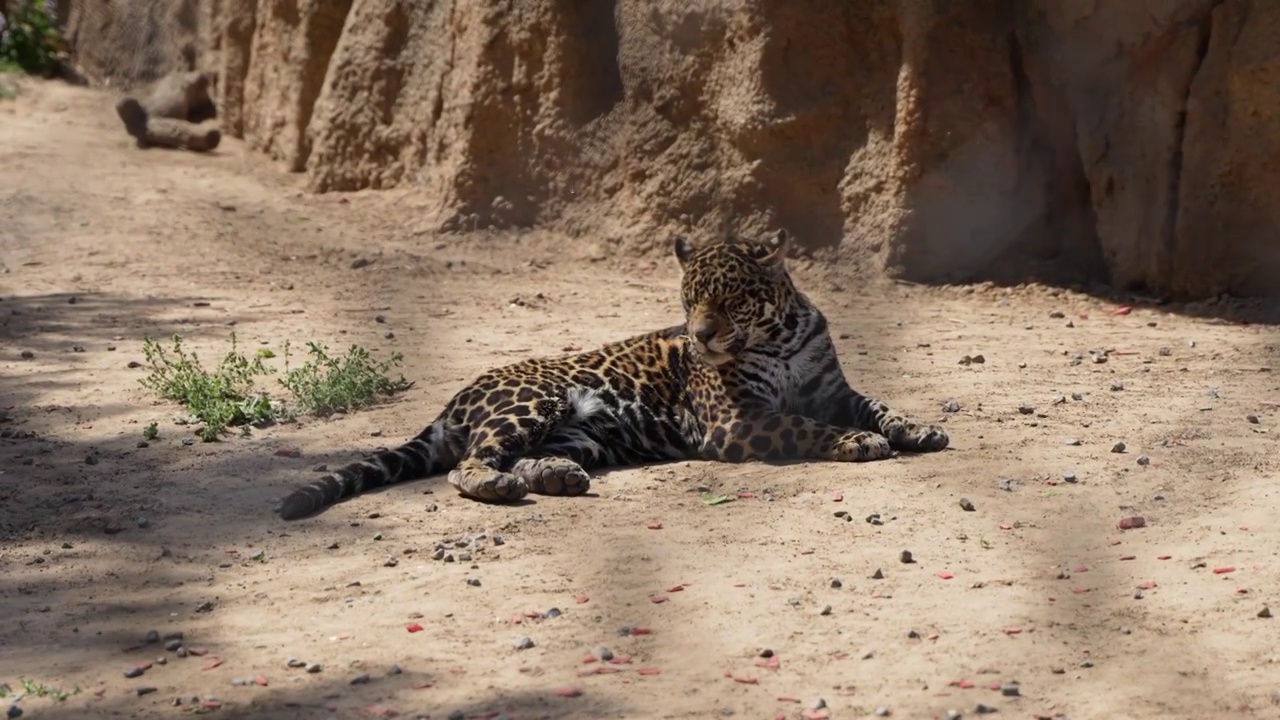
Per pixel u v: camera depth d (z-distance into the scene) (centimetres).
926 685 802
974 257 2242
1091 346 1761
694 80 2373
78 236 2492
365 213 2681
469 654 862
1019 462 1219
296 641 891
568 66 2467
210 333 1872
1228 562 967
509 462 1202
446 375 1639
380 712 785
